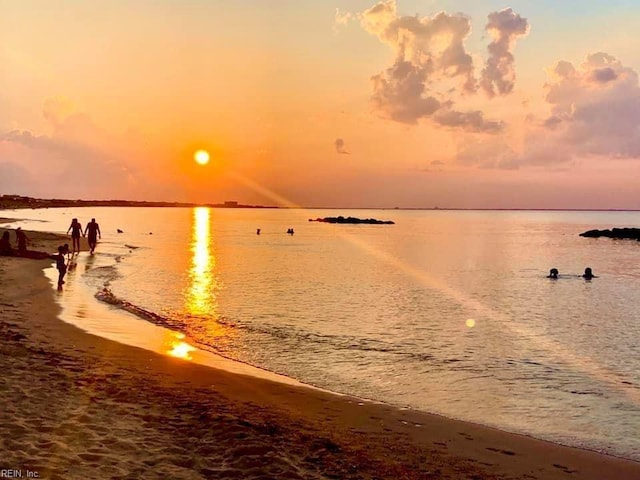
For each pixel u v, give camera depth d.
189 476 7.54
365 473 8.27
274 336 19.80
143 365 13.87
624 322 25.59
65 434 8.55
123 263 43.16
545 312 28.39
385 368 16.03
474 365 16.91
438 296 33.44
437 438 10.33
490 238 116.00
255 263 51.84
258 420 10.27
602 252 76.75
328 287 35.75
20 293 24.27
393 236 120.88
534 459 9.59
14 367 12.15
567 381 15.39
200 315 23.48
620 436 11.22
